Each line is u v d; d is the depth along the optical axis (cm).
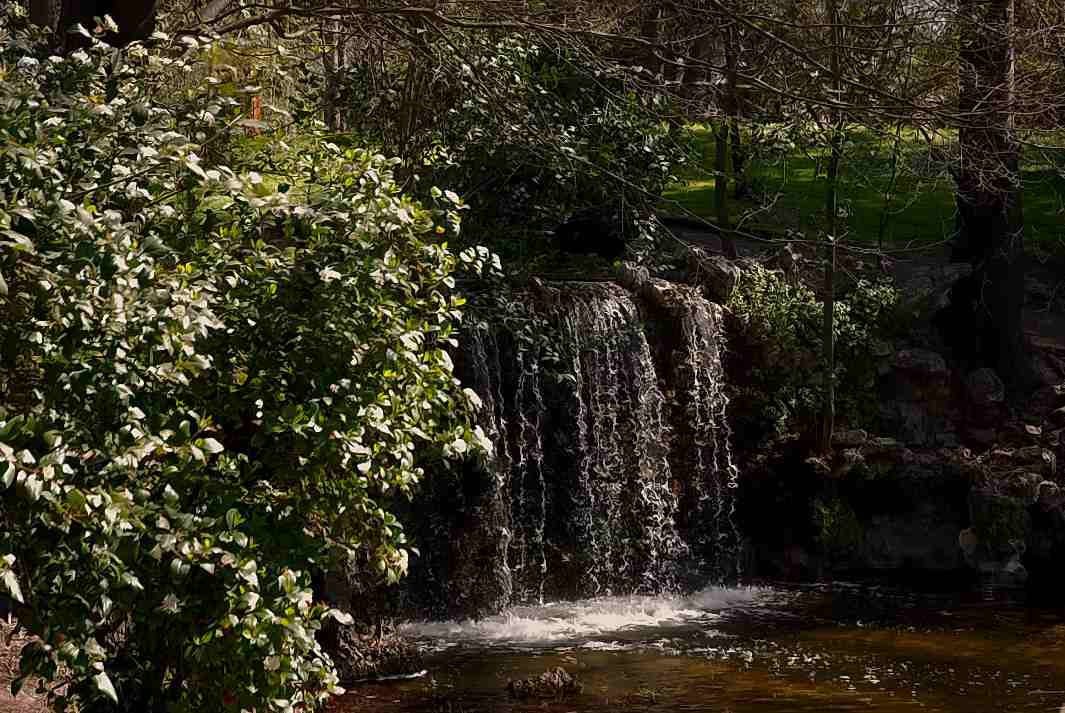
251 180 609
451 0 1214
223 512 566
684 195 2616
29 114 578
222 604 565
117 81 670
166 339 517
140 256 526
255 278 633
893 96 1091
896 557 1948
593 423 1759
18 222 504
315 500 629
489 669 1359
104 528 479
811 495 1947
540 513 1709
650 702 1234
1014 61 1288
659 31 1368
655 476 1827
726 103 1409
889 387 2064
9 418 502
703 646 1477
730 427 1961
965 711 1211
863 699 1253
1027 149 1286
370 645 1312
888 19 1229
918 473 1945
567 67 1462
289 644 574
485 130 1388
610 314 1752
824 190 2547
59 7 1125
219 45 945
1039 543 1911
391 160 700
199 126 672
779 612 1673
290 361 633
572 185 1435
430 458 713
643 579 1809
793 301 2014
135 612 564
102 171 601
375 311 633
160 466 557
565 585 1744
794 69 1254
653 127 1433
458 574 1622
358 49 1539
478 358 1622
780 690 1280
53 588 509
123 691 609
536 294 1697
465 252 709
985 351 2130
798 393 1988
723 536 1909
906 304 2127
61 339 515
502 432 1656
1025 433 2016
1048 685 1308
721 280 1984
